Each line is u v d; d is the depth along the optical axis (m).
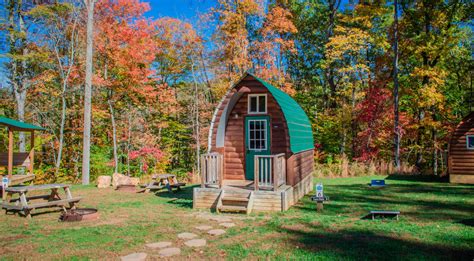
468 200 10.17
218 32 23.62
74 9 18.94
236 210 8.66
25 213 8.38
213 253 5.38
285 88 23.50
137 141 22.20
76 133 22.06
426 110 20.47
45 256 5.30
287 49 25.39
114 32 19.55
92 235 6.54
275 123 10.60
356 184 14.77
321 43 27.27
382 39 21.27
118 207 9.78
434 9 20.03
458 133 14.58
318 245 5.68
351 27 25.12
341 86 25.64
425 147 21.58
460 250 5.23
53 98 21.42
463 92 23.70
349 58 25.19
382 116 21.20
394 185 14.12
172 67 25.23
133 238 6.29
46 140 20.89
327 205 9.74
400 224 7.12
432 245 5.53
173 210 9.27
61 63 20.81
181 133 27.28
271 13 24.33
